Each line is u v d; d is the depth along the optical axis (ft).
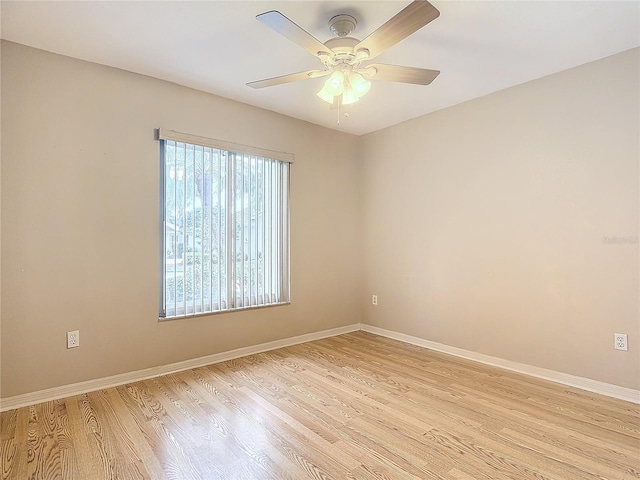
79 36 7.67
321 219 13.64
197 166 10.47
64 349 8.42
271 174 12.17
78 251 8.61
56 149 8.33
